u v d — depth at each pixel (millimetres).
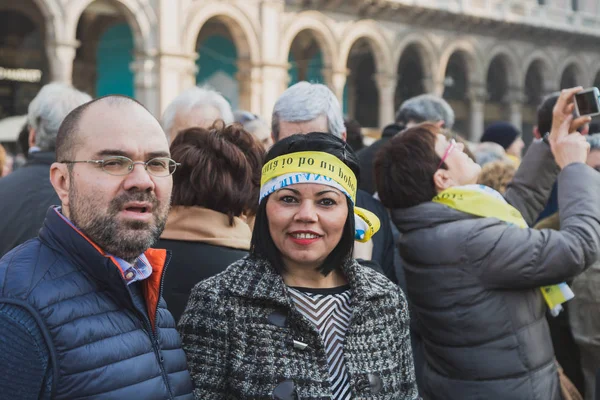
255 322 2020
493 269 2689
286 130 3299
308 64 26625
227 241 2602
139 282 1904
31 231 3135
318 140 2082
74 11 17859
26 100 22391
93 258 1753
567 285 2990
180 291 2529
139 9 19141
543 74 30266
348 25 23484
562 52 30750
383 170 2982
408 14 24766
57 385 1632
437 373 2910
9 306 1637
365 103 29109
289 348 2002
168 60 19453
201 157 2697
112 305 1785
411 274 2930
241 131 3004
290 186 2039
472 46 27188
